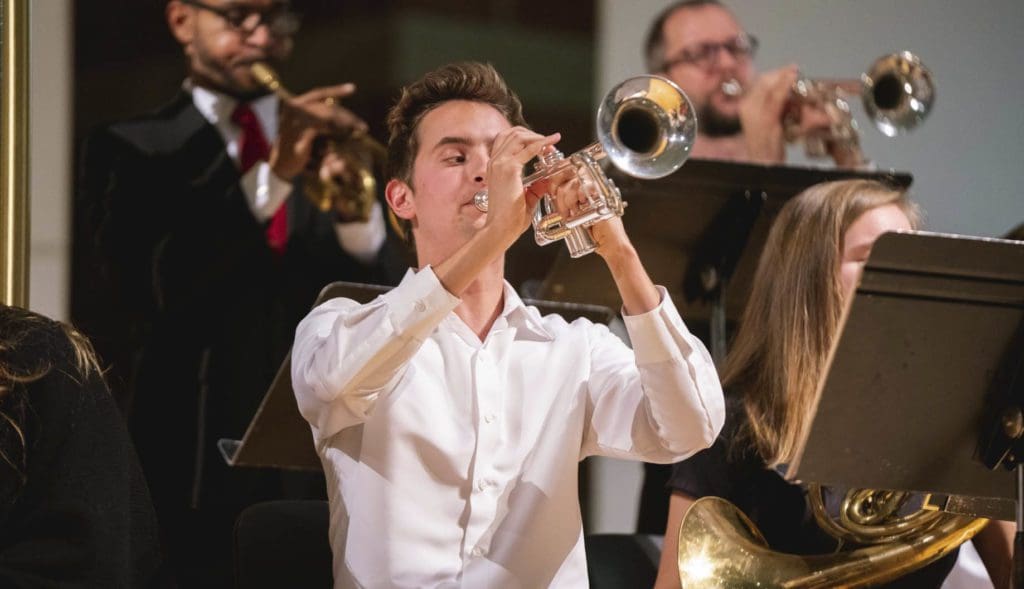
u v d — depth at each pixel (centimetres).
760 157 1125
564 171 564
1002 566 727
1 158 665
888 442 537
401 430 598
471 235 611
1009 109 1391
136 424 935
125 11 1077
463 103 632
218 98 998
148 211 966
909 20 1367
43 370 512
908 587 690
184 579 920
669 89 602
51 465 504
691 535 623
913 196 1355
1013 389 532
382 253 1000
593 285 896
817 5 1341
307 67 1166
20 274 665
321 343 596
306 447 717
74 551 494
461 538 596
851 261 721
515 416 618
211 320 955
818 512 649
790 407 703
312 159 990
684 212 882
